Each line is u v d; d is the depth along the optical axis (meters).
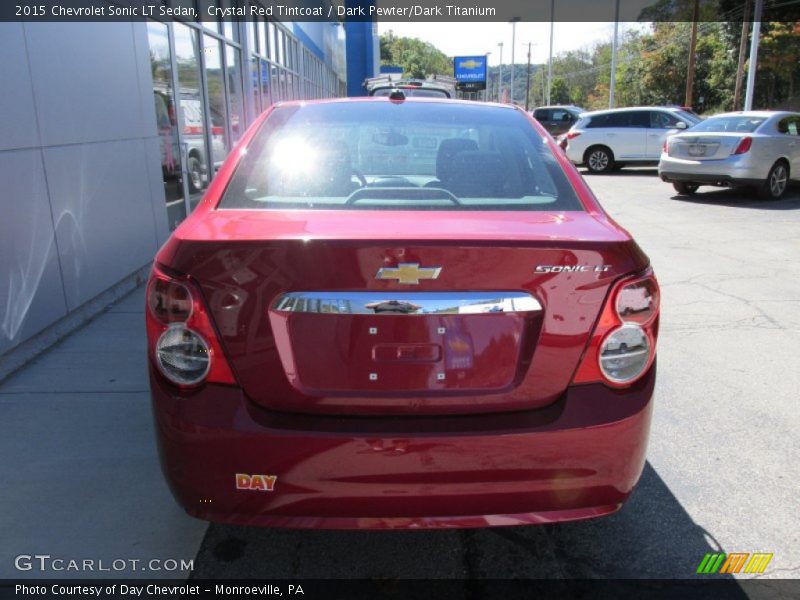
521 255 2.02
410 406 2.06
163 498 2.94
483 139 2.95
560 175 2.76
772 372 4.37
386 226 2.16
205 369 2.06
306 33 21.34
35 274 4.57
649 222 9.89
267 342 2.03
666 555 2.63
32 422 3.59
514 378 2.08
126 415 3.69
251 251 2.01
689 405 3.90
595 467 2.10
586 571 2.54
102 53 5.77
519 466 2.05
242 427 2.02
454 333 2.04
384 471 2.03
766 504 2.96
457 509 2.08
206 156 9.87
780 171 11.86
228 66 11.38
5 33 4.28
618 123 17.50
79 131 5.29
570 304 2.07
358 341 2.03
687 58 48.41
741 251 7.88
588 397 2.11
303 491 2.05
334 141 2.85
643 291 2.13
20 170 4.40
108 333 5.00
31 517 2.80
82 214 5.31
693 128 12.55
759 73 41.47
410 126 2.97
